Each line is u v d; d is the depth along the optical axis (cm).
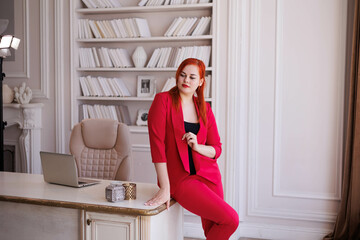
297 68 385
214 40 387
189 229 400
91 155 328
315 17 379
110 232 218
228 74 383
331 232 382
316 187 385
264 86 391
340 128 376
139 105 446
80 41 433
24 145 435
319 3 377
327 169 382
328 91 379
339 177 378
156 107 239
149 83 435
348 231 364
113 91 431
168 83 416
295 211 390
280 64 388
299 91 385
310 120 384
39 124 439
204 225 253
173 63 412
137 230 212
